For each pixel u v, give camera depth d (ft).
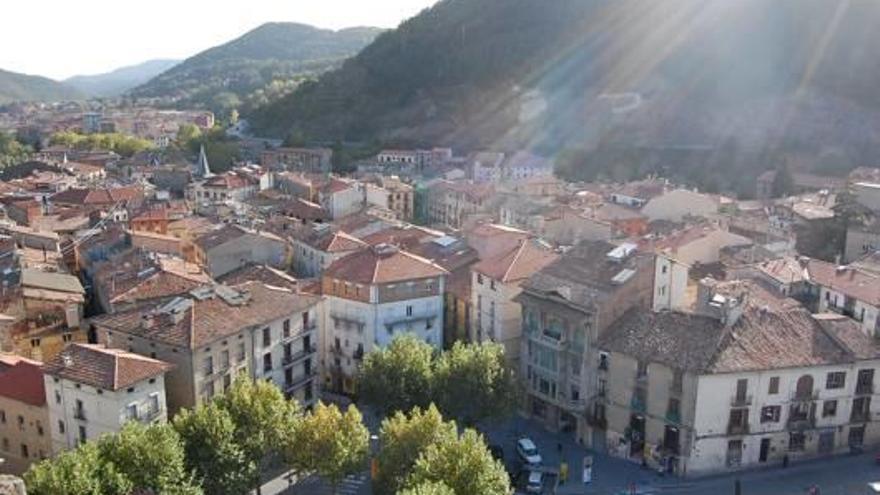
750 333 297.53
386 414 309.63
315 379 350.02
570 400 328.90
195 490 237.25
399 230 501.97
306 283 398.62
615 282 323.16
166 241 483.10
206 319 302.66
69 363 273.95
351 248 450.30
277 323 325.21
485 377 303.68
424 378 304.71
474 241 441.68
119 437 235.81
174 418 266.16
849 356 297.12
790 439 301.22
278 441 268.62
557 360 331.98
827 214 577.84
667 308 327.26
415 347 312.91
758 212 604.90
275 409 269.23
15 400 287.07
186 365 289.74
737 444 297.12
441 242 447.01
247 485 260.21
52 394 277.23
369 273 358.23
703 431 291.79
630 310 322.75
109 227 540.93
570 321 321.32
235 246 453.99
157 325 299.79
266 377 322.75
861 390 303.07
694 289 383.86
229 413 263.70
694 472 295.28
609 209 585.22
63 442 278.67
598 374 318.65
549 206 604.90
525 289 345.10
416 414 260.01
